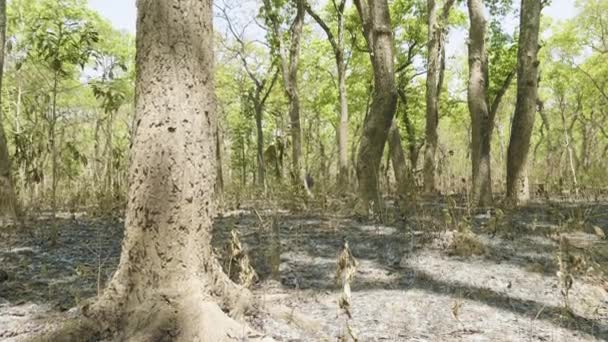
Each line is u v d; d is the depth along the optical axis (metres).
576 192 13.38
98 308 3.05
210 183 3.17
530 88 10.68
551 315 3.80
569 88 34.12
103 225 8.31
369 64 27.72
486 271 5.16
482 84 11.08
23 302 3.92
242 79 28.64
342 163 18.00
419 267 5.34
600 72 32.00
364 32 12.44
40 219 8.67
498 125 33.41
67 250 6.12
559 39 32.31
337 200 10.94
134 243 3.03
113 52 24.78
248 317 3.34
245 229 7.71
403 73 25.36
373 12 9.23
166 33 3.01
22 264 5.21
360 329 3.40
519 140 10.74
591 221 8.33
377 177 9.27
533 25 10.61
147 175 3.00
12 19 10.95
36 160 9.44
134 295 3.01
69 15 19.83
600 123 35.59
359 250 6.22
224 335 2.88
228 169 31.73
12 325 3.34
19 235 7.21
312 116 35.81
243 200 13.14
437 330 3.43
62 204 11.27
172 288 2.99
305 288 4.42
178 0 3.03
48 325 3.30
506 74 19.44
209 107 3.17
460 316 3.73
